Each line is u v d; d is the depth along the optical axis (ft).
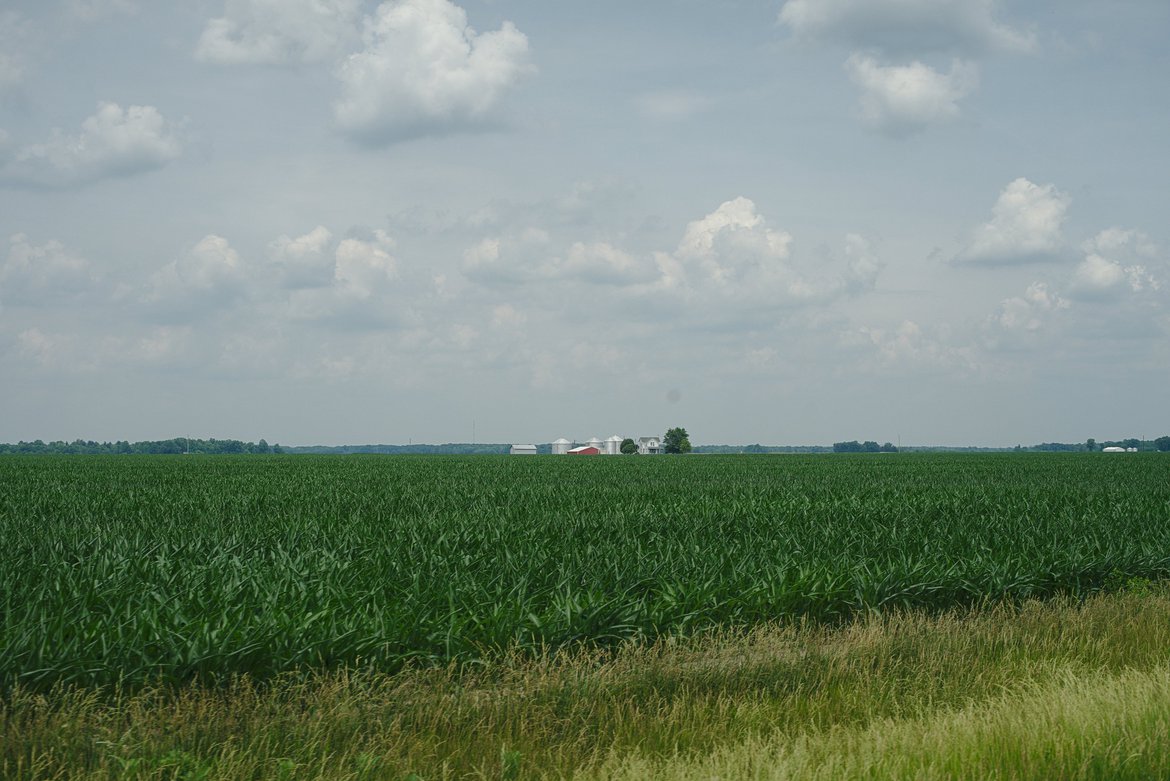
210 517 67.46
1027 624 35.35
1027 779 19.72
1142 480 146.30
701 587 37.86
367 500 87.10
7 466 208.95
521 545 48.88
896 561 45.65
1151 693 24.32
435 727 23.26
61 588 34.71
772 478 153.69
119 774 19.79
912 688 27.35
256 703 24.77
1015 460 306.35
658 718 24.00
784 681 27.84
